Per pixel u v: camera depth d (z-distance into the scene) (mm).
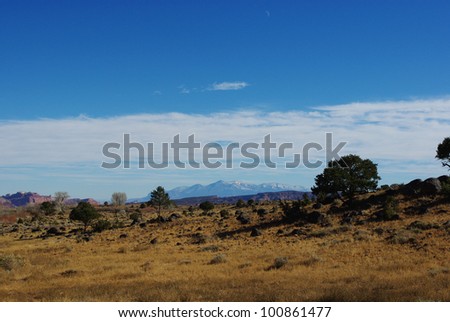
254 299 19391
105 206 147625
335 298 18672
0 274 31297
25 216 127562
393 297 18438
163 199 95312
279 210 67938
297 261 30578
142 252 42625
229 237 50781
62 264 36156
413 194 56219
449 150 59594
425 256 29453
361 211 52344
